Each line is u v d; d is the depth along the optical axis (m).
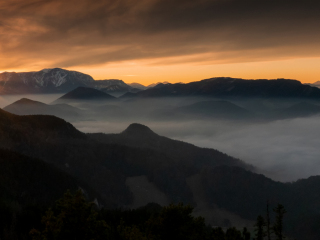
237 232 39.59
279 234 48.47
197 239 35.84
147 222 38.53
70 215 27.45
